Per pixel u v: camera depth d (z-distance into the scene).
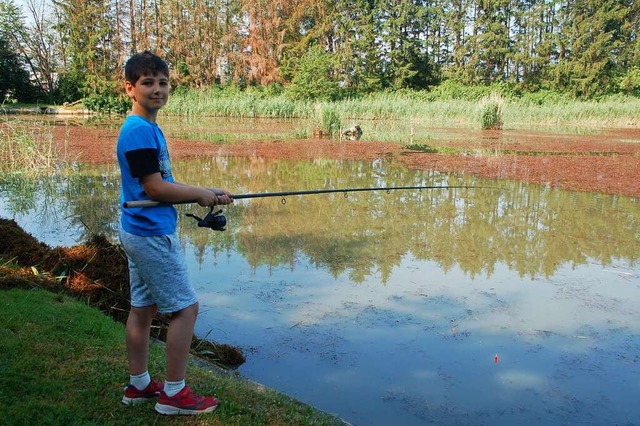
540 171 13.23
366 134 23.42
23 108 33.47
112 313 4.63
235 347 4.47
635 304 5.46
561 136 23.44
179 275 2.64
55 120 26.22
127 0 42.66
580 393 3.93
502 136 23.09
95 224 7.97
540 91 44.59
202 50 45.09
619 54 47.09
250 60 44.25
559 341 4.69
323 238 7.53
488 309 5.30
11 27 39.28
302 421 2.97
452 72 47.81
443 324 4.97
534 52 48.19
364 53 47.19
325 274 6.16
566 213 9.12
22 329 3.50
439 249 7.14
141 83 2.55
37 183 10.91
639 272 6.36
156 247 2.55
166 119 31.58
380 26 47.66
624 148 18.48
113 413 2.71
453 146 18.78
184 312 2.68
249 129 24.91
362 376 4.09
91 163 13.45
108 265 5.00
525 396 3.87
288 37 47.44
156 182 2.50
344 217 8.69
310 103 35.69
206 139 19.97
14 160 12.39
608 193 10.75
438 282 5.98
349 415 3.60
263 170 13.12
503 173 12.91
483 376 4.13
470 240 7.56
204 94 39.47
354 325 4.91
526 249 7.18
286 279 5.98
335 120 22.45
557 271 6.39
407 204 9.69
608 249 7.22
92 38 39.03
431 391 3.91
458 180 11.92
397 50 46.94
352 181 11.71
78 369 3.12
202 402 2.80
